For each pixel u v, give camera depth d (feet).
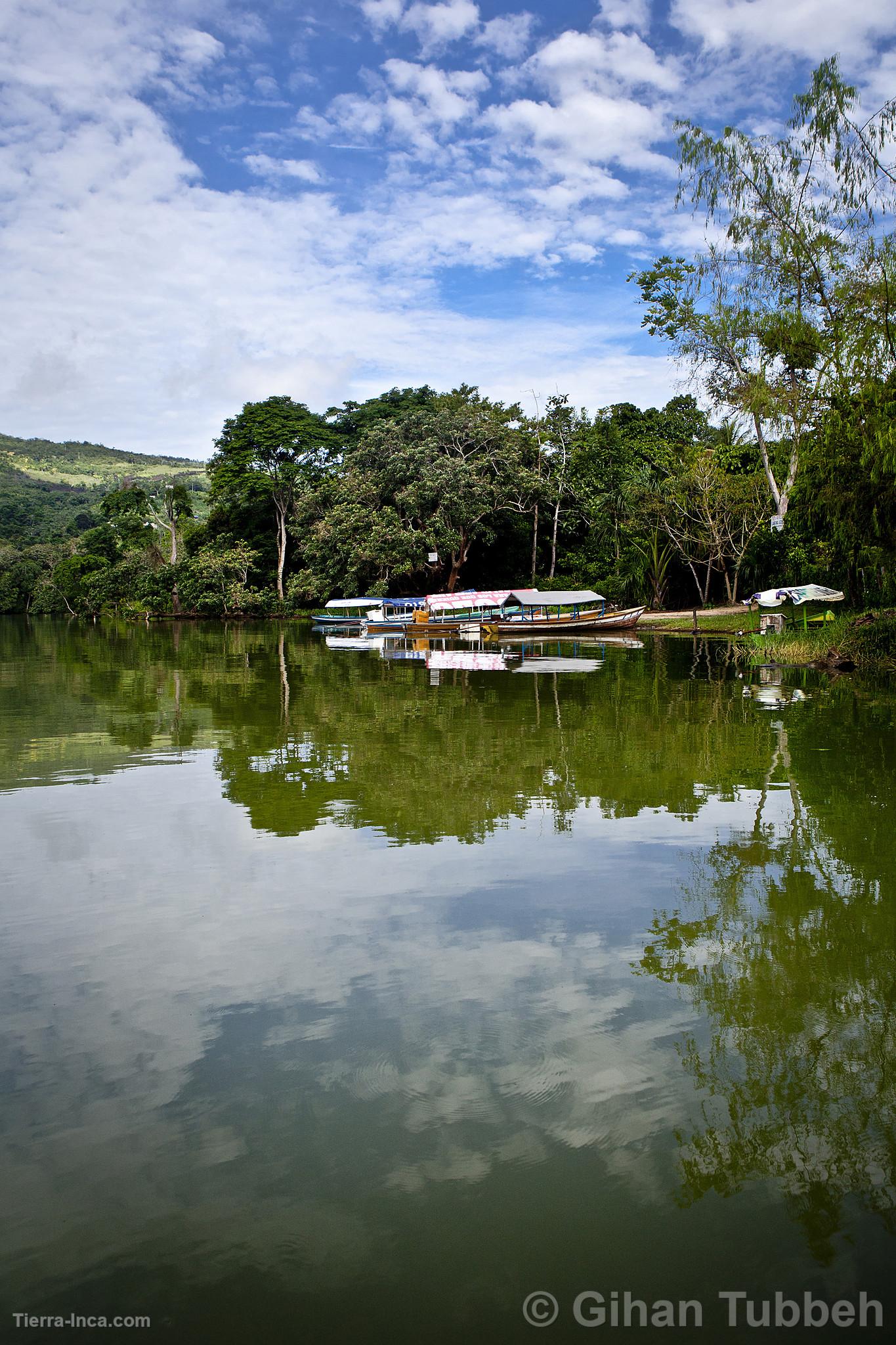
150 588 237.66
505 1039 14.84
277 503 227.40
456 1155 11.99
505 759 37.78
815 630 93.61
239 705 56.39
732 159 75.77
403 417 198.59
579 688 65.62
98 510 585.63
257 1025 15.34
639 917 20.06
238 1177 11.63
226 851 24.98
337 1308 9.68
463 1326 9.44
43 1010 15.96
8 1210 11.08
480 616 144.25
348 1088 13.51
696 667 83.05
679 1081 13.67
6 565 341.62
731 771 35.12
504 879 22.61
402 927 19.57
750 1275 10.12
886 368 67.05
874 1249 10.50
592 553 189.16
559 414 188.55
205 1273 10.16
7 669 85.46
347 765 36.58
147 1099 13.25
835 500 74.13
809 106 65.92
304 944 18.69
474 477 178.29
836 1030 15.17
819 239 73.46
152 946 18.63
